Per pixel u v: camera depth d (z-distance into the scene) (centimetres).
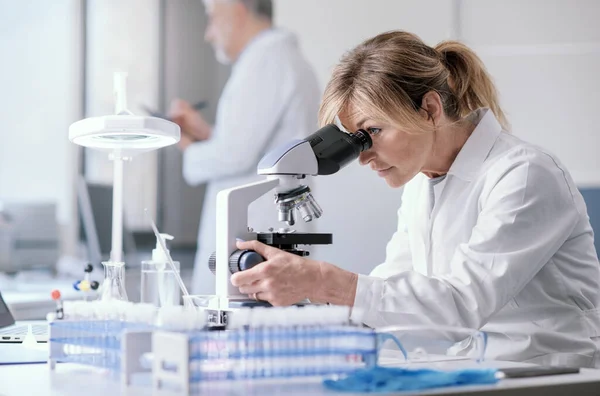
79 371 165
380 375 137
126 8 566
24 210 507
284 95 521
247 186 195
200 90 537
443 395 130
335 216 498
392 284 192
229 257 191
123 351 142
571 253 227
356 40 518
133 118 194
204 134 534
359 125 215
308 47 520
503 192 209
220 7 531
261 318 138
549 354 221
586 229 229
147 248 537
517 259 198
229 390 132
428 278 193
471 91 239
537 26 491
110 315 155
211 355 136
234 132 526
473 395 133
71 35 582
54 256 515
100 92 576
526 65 492
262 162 198
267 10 523
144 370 144
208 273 525
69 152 593
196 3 541
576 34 488
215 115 532
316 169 198
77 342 160
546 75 490
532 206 207
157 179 536
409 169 219
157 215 536
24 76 593
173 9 546
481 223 208
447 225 234
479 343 167
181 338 128
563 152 488
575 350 222
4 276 504
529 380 143
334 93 217
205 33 537
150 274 217
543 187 211
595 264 232
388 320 190
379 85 210
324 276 188
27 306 377
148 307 148
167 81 546
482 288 194
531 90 492
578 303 228
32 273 513
